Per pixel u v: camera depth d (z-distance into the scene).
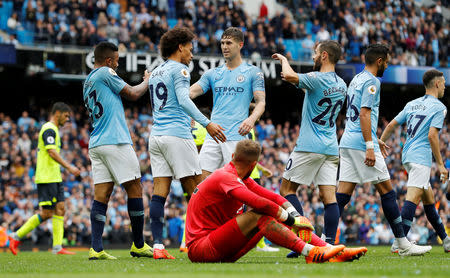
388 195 6.10
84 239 13.82
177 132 5.64
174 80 5.61
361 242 15.06
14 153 16.36
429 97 6.83
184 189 5.80
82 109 20.30
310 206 15.49
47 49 16.88
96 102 5.58
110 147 5.54
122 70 17.44
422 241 15.30
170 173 5.75
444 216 15.96
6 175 15.48
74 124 18.95
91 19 18.78
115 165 5.57
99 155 5.60
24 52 16.64
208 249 4.36
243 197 4.21
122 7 20.72
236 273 3.45
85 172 16.20
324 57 5.80
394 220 6.08
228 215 4.48
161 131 5.68
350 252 4.45
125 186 5.75
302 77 5.59
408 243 6.10
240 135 6.21
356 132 6.11
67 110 8.34
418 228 15.38
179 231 14.37
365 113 5.86
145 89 5.88
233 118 6.23
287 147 19.03
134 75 18.02
